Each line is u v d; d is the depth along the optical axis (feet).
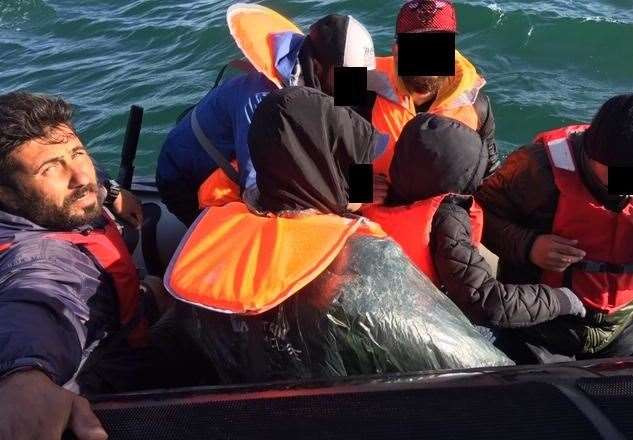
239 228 5.93
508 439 4.00
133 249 8.59
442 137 6.72
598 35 21.03
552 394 4.37
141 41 24.18
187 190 9.17
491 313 6.65
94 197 6.36
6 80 22.90
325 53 8.23
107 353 6.53
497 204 7.91
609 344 8.29
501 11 22.22
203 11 25.32
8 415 4.50
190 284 5.63
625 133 6.73
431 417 4.23
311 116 5.81
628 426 4.00
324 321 5.55
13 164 5.90
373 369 5.66
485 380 4.75
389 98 9.32
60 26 26.37
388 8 23.17
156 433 4.24
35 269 5.83
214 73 21.13
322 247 5.61
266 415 4.33
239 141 7.84
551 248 7.47
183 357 6.93
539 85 19.11
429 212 6.60
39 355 5.04
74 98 20.84
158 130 18.34
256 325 5.69
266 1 24.75
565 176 7.34
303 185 5.90
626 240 7.50
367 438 4.08
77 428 4.37
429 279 6.30
